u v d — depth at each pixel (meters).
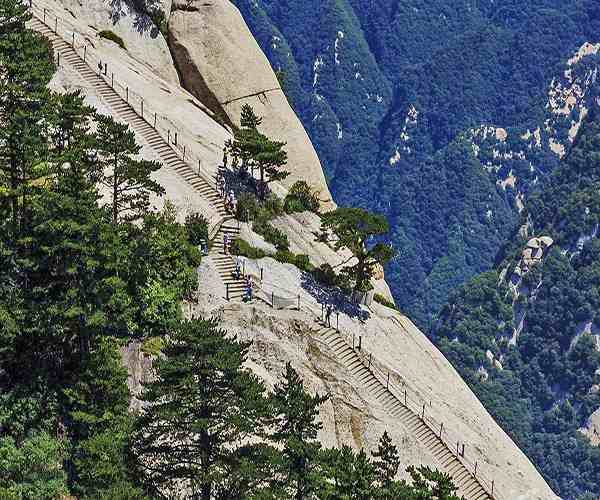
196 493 56.78
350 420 75.50
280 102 110.56
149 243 72.56
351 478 55.25
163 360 54.41
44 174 66.44
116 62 98.38
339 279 85.44
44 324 60.31
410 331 88.06
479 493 75.38
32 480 54.97
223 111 107.38
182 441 59.91
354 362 78.25
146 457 56.66
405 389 79.50
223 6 110.88
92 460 55.28
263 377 73.69
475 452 78.69
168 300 71.12
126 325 67.88
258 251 82.62
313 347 77.25
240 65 109.19
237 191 88.31
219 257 80.19
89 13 104.44
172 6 109.50
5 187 65.50
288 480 55.06
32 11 97.62
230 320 75.56
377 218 84.25
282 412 55.81
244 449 55.22
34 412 58.69
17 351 61.38
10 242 63.16
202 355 53.78
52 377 61.00
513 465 80.75
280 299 78.38
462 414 82.94
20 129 65.19
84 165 70.19
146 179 73.19
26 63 73.81
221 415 54.41
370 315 84.81
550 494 81.25
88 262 60.78
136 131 89.19
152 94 96.62
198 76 107.19
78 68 92.94
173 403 53.91
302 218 91.62
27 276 62.59
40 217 61.56
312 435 57.09
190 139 92.25
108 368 59.91
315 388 75.62
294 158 108.00
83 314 61.25
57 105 74.50
